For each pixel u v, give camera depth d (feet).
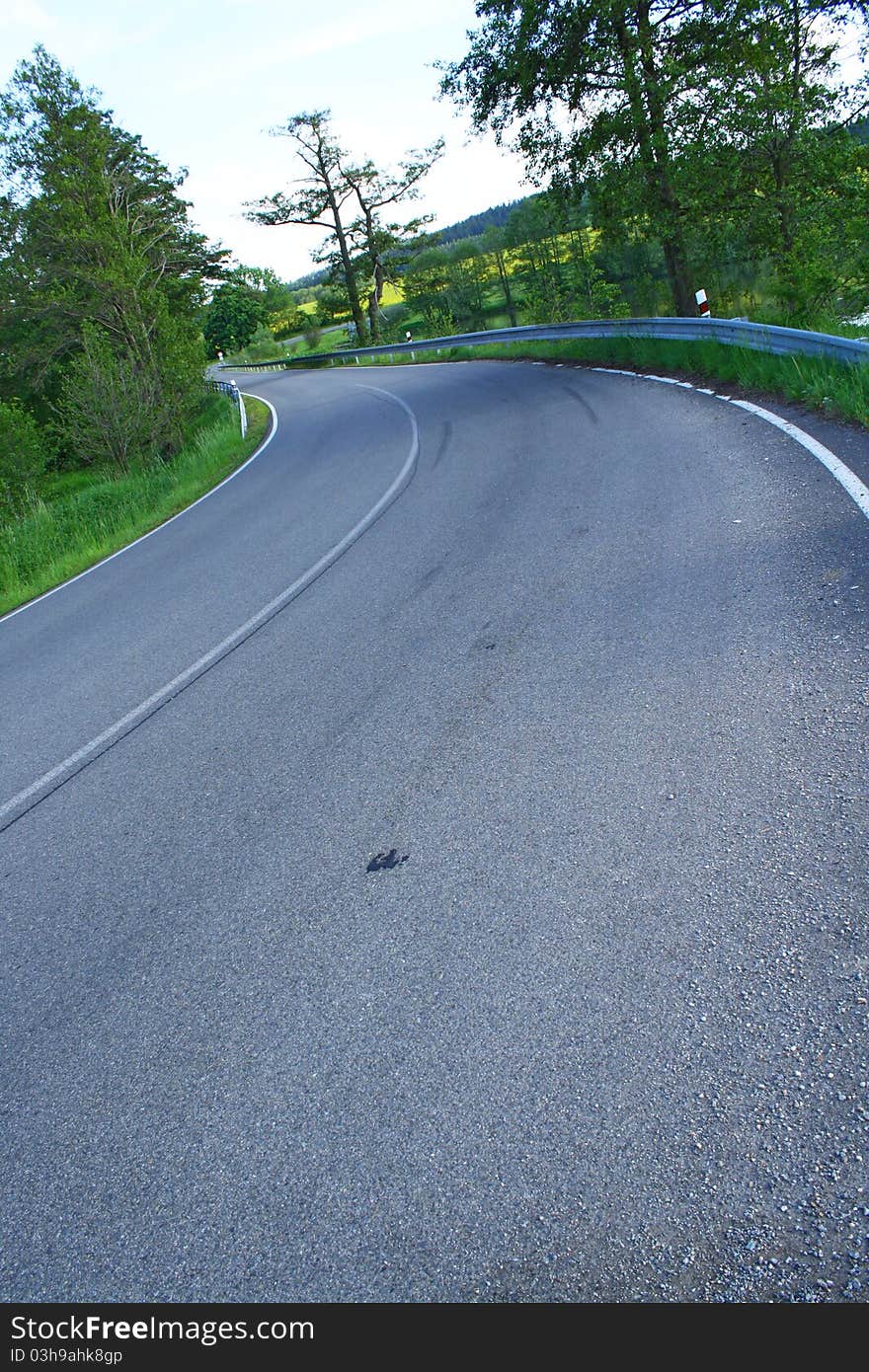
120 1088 9.46
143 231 118.62
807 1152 6.86
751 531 20.57
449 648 19.13
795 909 9.18
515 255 242.78
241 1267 7.25
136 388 84.64
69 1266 7.63
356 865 12.31
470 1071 8.41
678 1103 7.52
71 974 11.64
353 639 21.59
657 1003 8.55
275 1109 8.64
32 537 57.26
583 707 14.82
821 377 32.42
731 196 70.03
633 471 29.50
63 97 89.25
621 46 63.62
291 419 85.05
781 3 60.70
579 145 67.21
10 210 96.43
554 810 12.16
